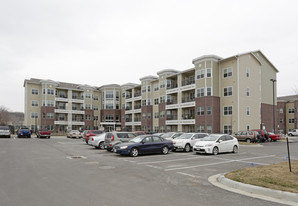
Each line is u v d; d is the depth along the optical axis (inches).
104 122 2524.6
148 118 1995.6
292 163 439.8
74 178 336.8
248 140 1143.6
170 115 1759.4
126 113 2369.6
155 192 268.1
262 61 1556.3
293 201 240.8
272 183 288.4
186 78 1670.8
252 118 1407.5
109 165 461.1
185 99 1647.4
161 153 679.1
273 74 1651.1
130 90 2433.6
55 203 225.1
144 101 2050.9
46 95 2203.5
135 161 523.5
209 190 280.5
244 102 1363.2
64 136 1934.1
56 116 2314.2
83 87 2504.9
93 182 313.0
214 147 655.8
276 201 240.2
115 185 297.9
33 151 706.8
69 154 646.5
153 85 2021.4
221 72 1438.2
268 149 845.8
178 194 261.3
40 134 1576.0
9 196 247.0
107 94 2591.0
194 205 224.7
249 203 232.8
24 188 279.0
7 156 584.7
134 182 316.2
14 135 1920.5
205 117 1402.6
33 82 2204.7
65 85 2466.8
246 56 1412.4
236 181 302.8
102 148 815.1
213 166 458.6
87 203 225.9
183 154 666.2
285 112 2455.7
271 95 1609.3
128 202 230.4
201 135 786.8
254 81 1455.5
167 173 384.5
